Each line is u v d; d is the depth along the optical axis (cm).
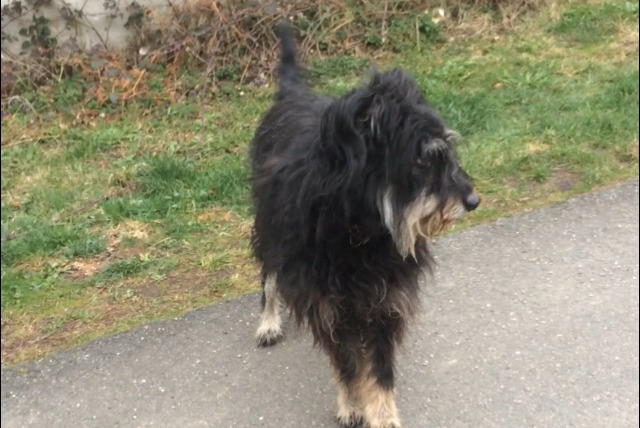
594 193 289
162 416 220
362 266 198
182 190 305
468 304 248
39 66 370
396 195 186
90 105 363
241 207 297
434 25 423
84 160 329
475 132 328
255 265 261
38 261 275
